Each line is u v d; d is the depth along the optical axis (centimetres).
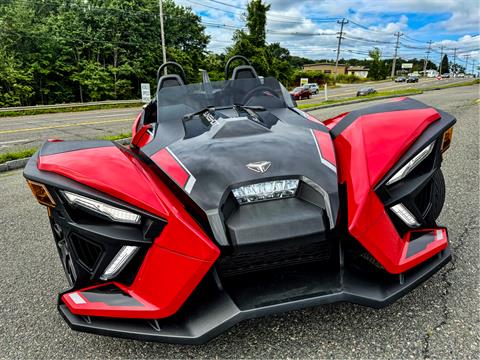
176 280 165
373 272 187
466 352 168
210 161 200
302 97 2925
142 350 191
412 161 198
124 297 172
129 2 4812
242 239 166
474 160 484
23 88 3834
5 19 3922
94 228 177
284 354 177
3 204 475
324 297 171
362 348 176
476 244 266
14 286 269
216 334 164
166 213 173
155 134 260
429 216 212
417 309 200
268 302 169
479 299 204
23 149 937
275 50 4981
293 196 184
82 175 180
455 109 1002
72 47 4409
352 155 204
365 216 178
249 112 268
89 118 1889
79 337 206
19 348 200
